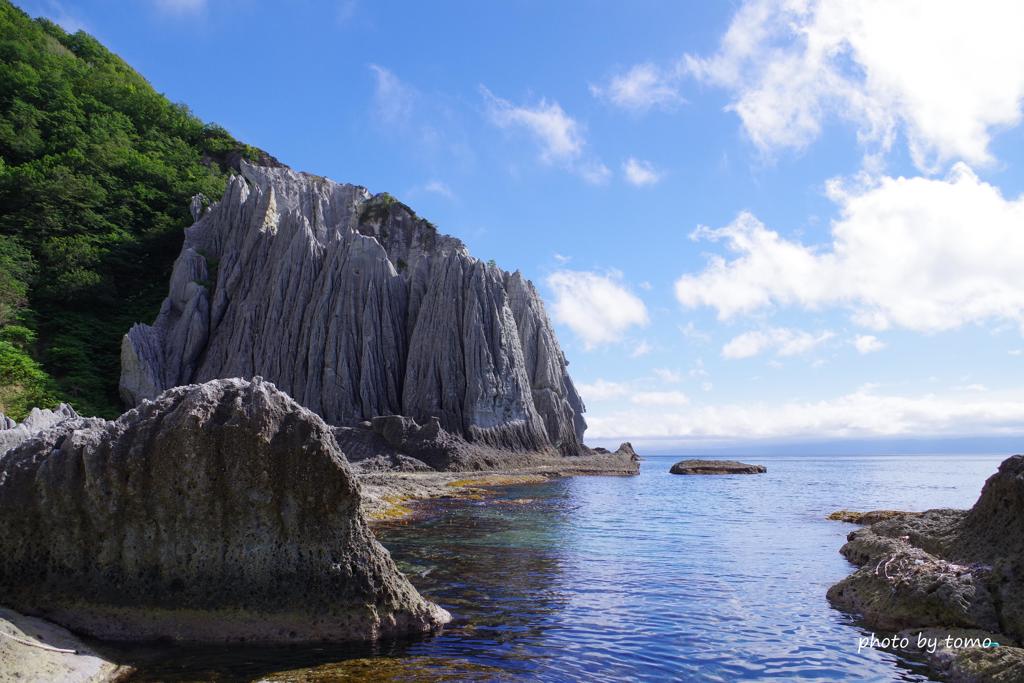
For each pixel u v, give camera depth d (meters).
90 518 12.43
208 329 68.56
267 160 113.75
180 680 10.01
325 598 12.26
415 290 71.94
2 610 11.41
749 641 12.83
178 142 108.38
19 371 54.22
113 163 90.12
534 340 79.00
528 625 13.62
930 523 19.83
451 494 40.75
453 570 19.20
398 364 67.94
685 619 14.30
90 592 12.20
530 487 50.09
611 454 87.81
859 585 15.68
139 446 12.60
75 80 108.94
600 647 12.30
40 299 68.00
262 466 12.52
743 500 43.94
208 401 12.97
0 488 12.53
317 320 66.12
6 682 9.04
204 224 79.81
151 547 12.38
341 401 63.62
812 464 145.50
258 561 12.33
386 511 31.78
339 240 70.75
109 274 74.62
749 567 20.23
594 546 23.81
